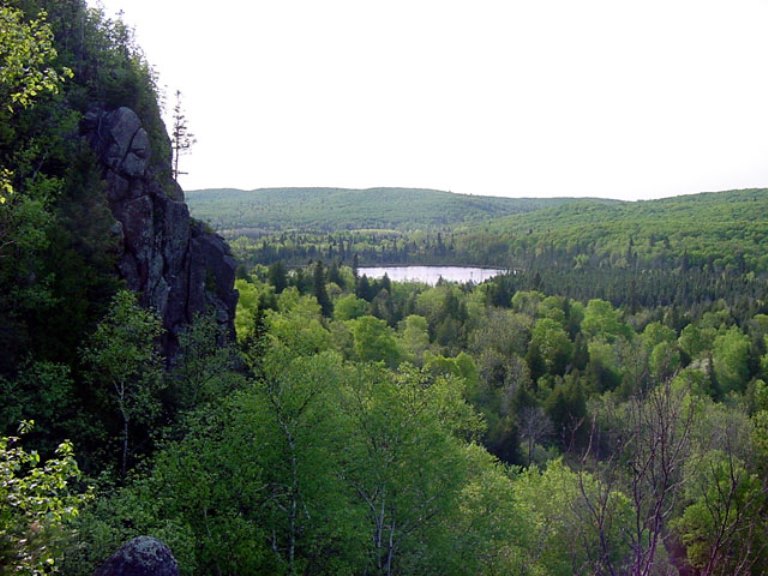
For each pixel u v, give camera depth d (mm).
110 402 31453
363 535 23906
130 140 40062
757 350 99875
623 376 83688
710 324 125688
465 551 27578
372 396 29688
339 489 26234
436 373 75438
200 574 22469
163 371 34969
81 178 37344
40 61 17375
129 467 31188
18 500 13188
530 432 65125
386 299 133625
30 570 12859
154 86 48781
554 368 98188
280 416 25422
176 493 22719
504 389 83938
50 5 42906
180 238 42844
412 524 27594
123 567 13438
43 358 29641
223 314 48531
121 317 30438
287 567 23594
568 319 128375
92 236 35125
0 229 28219
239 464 24375
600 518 10172
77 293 31906
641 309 147375
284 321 73562
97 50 45344
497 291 141375
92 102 42375
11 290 29469
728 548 9531
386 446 28078
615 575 9836
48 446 27516
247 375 44844
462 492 30250
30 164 34938
